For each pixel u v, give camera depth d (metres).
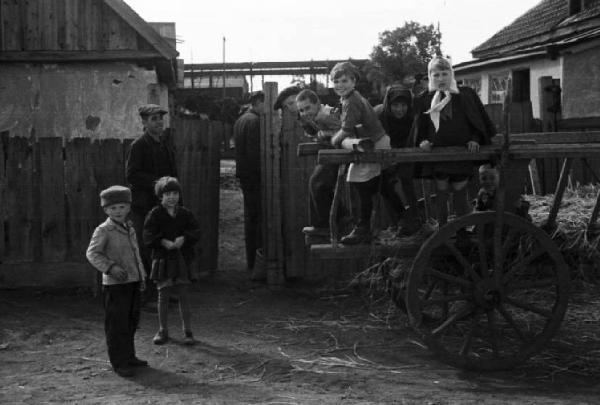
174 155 8.45
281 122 9.07
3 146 8.81
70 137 12.48
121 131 12.51
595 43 14.74
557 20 19.05
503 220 5.84
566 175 6.34
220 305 8.22
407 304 5.80
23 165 8.85
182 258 6.75
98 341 6.85
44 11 12.20
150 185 7.94
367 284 8.72
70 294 8.72
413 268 5.78
